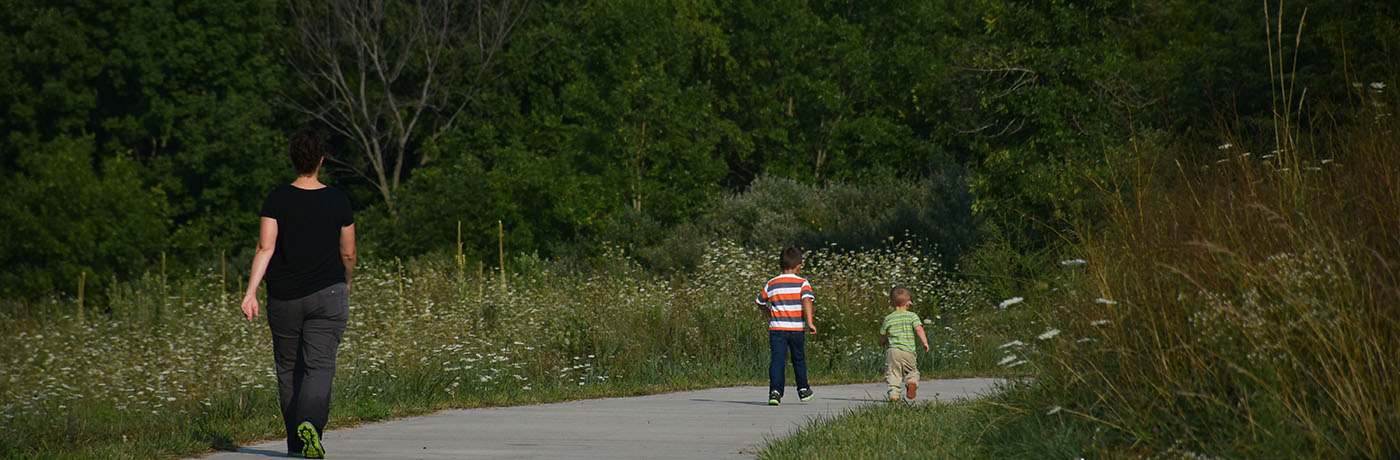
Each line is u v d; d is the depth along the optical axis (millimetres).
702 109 164375
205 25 157625
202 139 153000
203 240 148250
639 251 140000
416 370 44500
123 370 39688
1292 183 22734
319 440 25812
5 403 36906
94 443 30688
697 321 61031
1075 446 22656
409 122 171500
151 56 153125
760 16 177625
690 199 156125
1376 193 21000
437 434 32375
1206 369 21406
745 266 75688
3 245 138250
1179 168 26359
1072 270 26000
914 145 164625
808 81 175625
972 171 105125
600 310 60281
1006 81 97875
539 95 165625
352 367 44156
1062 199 74188
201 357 41375
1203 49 75438
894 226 114125
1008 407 26062
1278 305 20469
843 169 176125
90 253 138625
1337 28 52969
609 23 157625
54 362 41438
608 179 151000
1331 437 19000
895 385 41062
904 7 181000
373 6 159750
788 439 28562
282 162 158500
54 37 150000
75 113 154125
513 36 163500
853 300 70938
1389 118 22609
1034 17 96062
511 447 29266
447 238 138875
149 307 60688
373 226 151000
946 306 77688
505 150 148125
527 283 72812
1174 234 23547
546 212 142250
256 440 30656
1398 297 19062
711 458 27125
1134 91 90438
